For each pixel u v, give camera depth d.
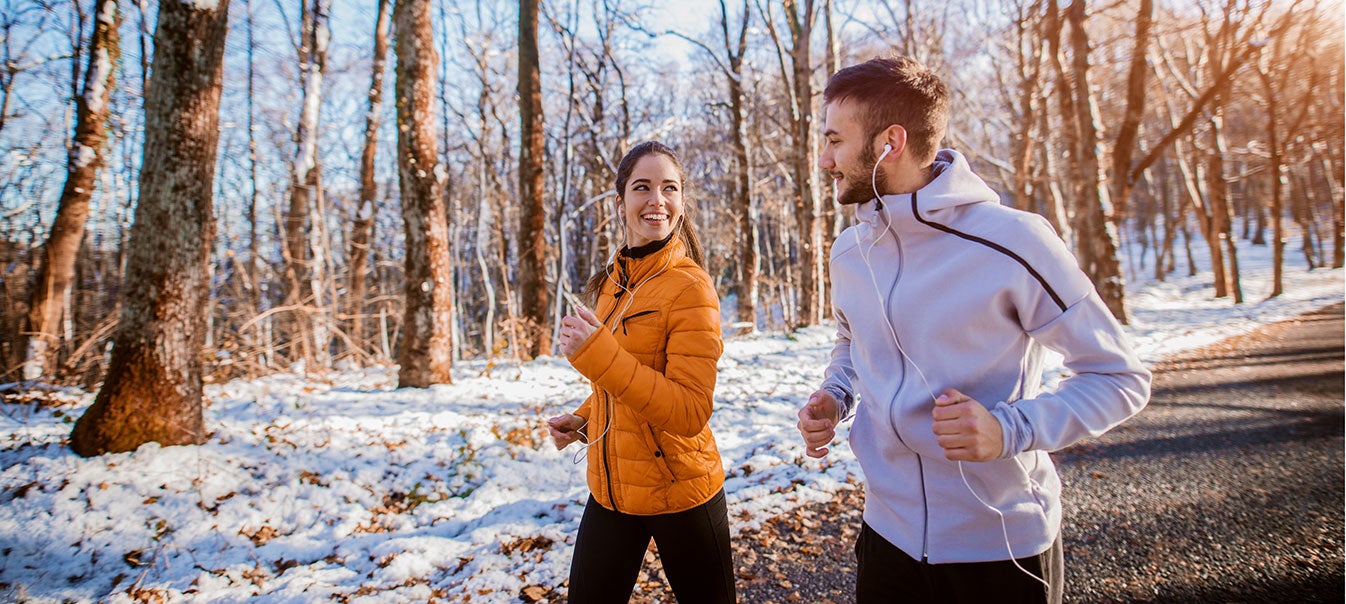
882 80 1.35
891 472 1.43
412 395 7.45
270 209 17.61
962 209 1.32
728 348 11.83
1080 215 15.27
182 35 4.64
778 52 16.39
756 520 3.93
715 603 1.93
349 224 22.97
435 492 4.71
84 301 14.39
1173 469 4.52
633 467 1.88
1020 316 1.26
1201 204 24.00
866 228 1.47
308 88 13.85
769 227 29.22
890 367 1.42
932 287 1.31
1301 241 44.03
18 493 3.91
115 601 3.20
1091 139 14.71
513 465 5.15
